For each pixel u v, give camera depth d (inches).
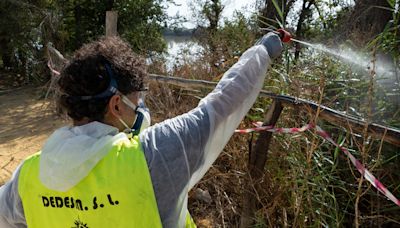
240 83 53.4
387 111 102.4
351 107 100.6
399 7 112.6
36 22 446.3
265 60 57.3
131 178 45.8
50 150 47.2
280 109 89.8
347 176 101.4
